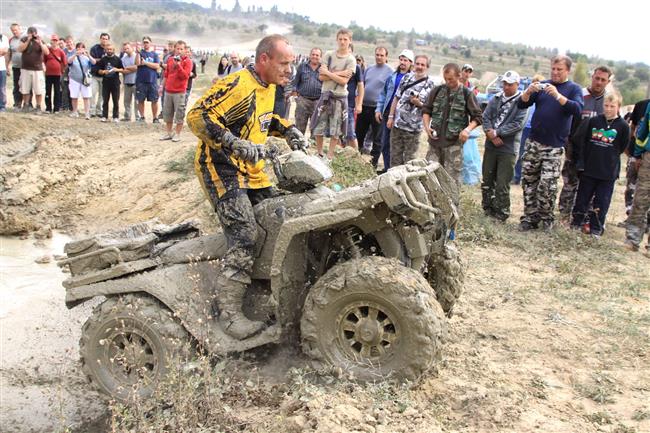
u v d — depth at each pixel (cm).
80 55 1653
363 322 424
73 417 491
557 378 477
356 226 462
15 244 939
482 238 857
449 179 505
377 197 416
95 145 1362
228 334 452
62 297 725
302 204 458
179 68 1334
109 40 1662
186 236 525
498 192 959
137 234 521
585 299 652
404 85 971
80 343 468
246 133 455
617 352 525
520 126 930
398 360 418
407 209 420
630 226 883
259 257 464
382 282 412
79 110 1817
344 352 432
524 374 478
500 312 606
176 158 1172
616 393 457
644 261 831
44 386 536
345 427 376
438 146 877
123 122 1653
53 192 1125
